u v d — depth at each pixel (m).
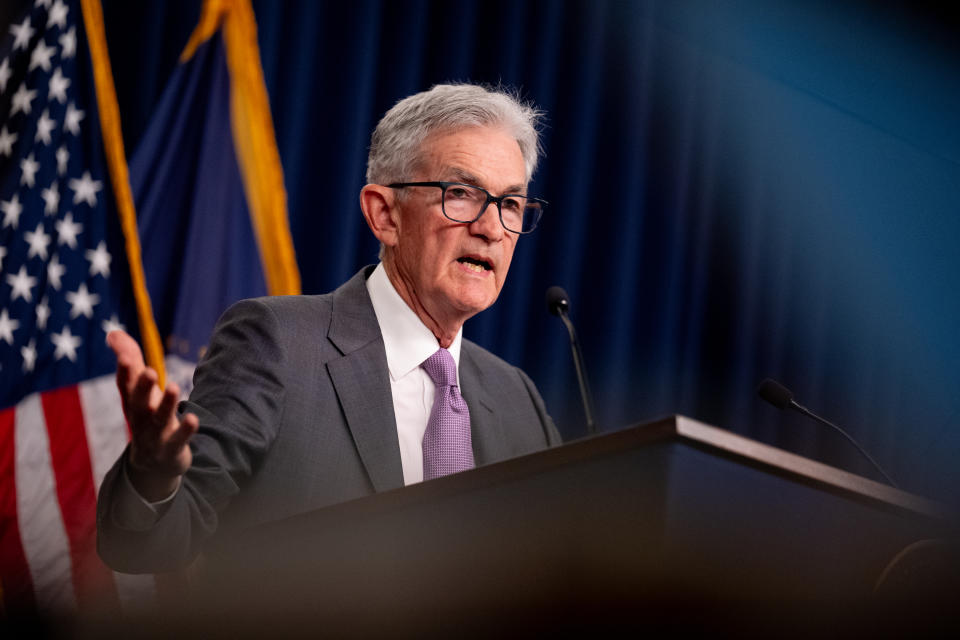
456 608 3.09
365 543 3.28
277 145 11.11
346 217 11.26
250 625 3.46
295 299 5.16
